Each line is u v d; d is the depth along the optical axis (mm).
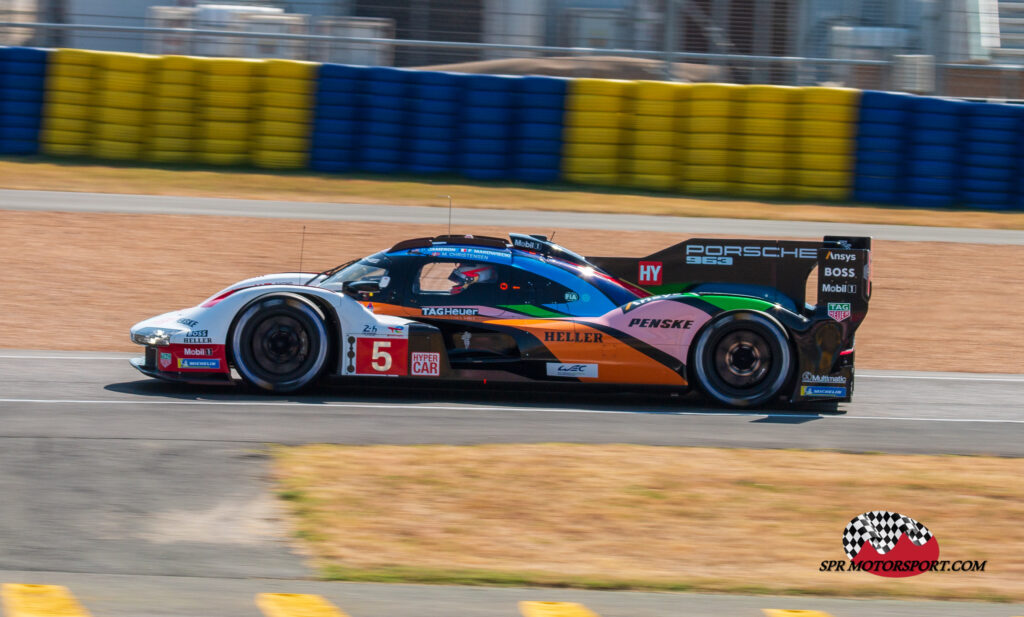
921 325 41625
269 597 14148
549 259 28500
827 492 19688
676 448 22344
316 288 27000
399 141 64312
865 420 26578
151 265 44062
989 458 22641
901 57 74188
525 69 76062
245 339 26562
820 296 27500
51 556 15383
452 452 21250
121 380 28484
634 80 68438
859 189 62812
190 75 63938
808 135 62469
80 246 46031
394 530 17047
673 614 14148
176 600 13891
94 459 19984
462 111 63969
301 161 64062
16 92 63969
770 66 74625
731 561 16406
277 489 18672
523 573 15438
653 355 27172
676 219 56094
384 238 49000
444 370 26859
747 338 27188
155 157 64250
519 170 64062
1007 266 49750
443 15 78562
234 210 53625
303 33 77625
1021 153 62562
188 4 77875
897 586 15703
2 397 25250
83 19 77125
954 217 60000
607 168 63781
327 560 15711
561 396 28719
